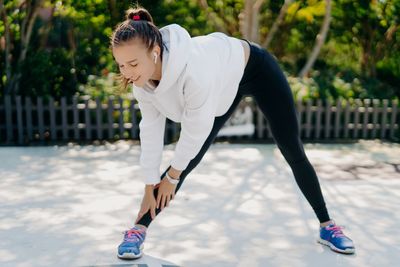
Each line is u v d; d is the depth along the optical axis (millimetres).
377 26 8180
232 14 8273
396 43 8156
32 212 3438
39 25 7000
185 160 2326
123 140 6137
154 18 7746
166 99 2250
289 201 3736
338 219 3379
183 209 3512
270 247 2871
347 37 8641
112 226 3174
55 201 3684
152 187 2527
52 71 6293
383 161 5191
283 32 8852
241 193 3928
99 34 7551
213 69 2215
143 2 7625
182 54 2096
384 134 6516
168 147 5695
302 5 8492
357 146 6016
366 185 4242
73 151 5469
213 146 5809
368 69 8422
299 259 2713
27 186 4074
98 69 7676
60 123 6215
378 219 3389
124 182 4207
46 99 6090
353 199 3836
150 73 2104
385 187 4188
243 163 4941
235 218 3352
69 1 6918
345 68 8820
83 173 4504
